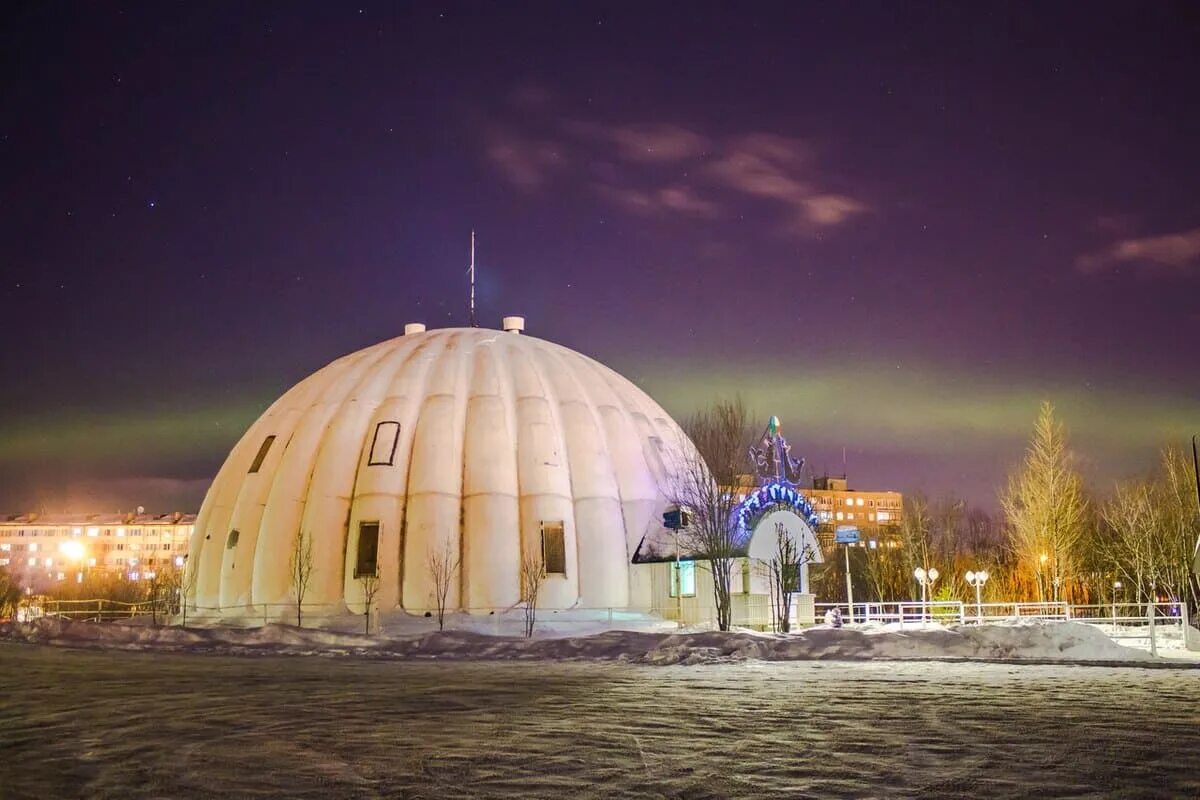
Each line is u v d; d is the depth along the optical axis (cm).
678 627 4334
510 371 5128
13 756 1336
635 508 4766
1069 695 1947
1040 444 6334
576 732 1508
